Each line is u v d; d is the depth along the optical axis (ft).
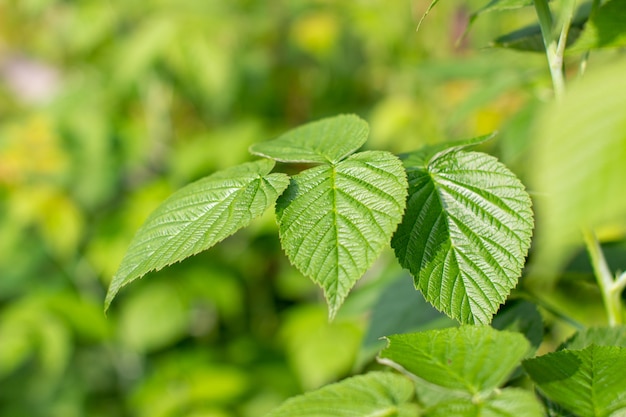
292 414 2.37
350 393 2.38
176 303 5.59
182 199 2.44
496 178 2.42
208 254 6.01
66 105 6.17
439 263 2.38
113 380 6.42
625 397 2.25
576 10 2.69
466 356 2.36
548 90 3.52
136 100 6.44
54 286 6.10
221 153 5.86
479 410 2.27
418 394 2.44
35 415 6.34
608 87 1.95
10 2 6.77
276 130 6.27
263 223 5.50
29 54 7.01
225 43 6.14
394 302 2.84
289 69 6.63
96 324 5.70
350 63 6.74
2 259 6.06
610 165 1.92
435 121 5.42
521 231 2.37
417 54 6.01
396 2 6.15
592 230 2.66
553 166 1.94
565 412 2.35
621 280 2.64
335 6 6.51
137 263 2.37
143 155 6.08
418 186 2.45
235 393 5.27
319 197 2.37
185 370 5.55
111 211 6.10
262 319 6.27
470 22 2.76
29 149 5.80
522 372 2.48
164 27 5.76
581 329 2.67
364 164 2.40
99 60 6.54
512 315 2.70
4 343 5.39
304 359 5.08
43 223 5.80
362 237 2.32
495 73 4.07
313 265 2.31
